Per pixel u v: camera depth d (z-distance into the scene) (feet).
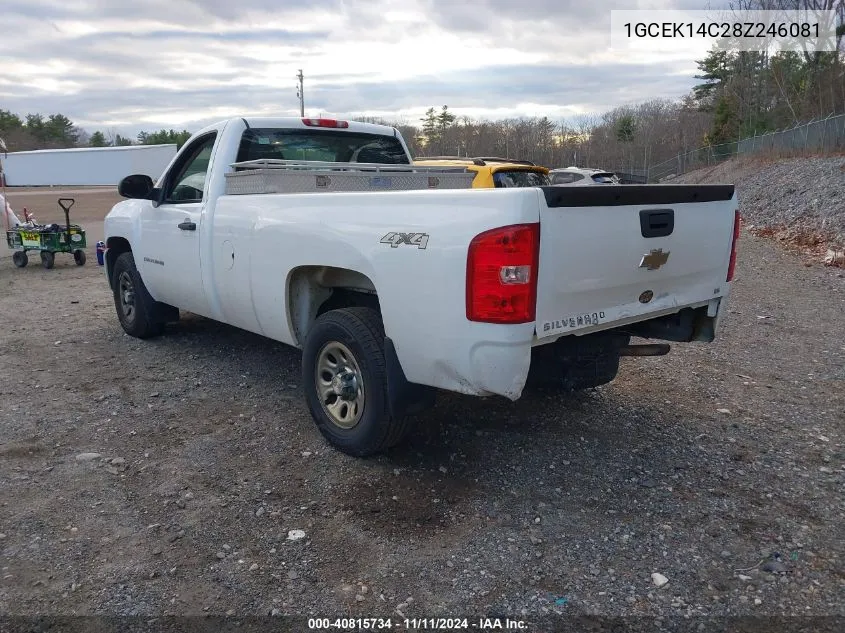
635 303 12.44
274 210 14.62
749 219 57.62
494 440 14.33
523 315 10.46
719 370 19.07
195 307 18.63
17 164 227.61
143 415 15.83
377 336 12.70
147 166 212.02
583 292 11.30
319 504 11.84
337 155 19.53
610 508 11.70
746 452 13.85
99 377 18.54
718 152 128.98
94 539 10.78
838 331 23.15
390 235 11.82
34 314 26.68
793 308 26.81
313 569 10.08
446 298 10.93
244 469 13.14
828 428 15.03
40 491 12.25
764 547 10.56
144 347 21.44
